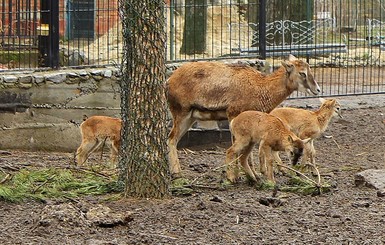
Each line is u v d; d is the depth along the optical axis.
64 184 10.78
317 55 23.08
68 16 16.19
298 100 18.44
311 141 12.73
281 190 11.01
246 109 12.38
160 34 9.89
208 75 12.37
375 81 21.62
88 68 14.66
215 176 11.96
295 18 24.23
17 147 13.99
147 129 9.96
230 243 8.45
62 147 14.22
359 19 28.75
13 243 8.32
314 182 10.95
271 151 11.38
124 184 10.51
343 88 20.34
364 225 9.22
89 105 14.33
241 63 14.41
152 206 9.72
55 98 14.14
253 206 9.93
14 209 9.79
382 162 13.77
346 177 12.23
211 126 14.88
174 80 12.45
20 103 13.95
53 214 8.88
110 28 18.06
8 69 14.23
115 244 8.22
